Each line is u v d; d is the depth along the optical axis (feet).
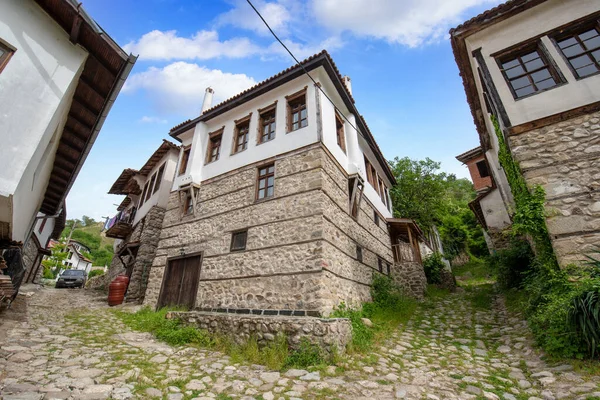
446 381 12.59
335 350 15.07
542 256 16.67
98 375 11.51
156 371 12.80
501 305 27.71
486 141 33.65
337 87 31.60
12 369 10.98
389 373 13.71
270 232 24.88
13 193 11.17
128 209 66.39
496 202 43.88
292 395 10.86
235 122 35.14
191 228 31.81
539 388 11.19
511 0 21.61
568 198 16.48
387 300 30.01
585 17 19.76
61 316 23.52
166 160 47.21
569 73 19.17
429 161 69.82
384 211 44.57
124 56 14.12
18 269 22.95
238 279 24.57
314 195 24.04
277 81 31.09
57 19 13.37
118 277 36.35
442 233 80.53
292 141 28.25
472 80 26.78
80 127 18.70
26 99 11.98
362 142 39.60
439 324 24.59
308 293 20.39
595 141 16.89
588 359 11.95
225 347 17.33
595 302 11.94
